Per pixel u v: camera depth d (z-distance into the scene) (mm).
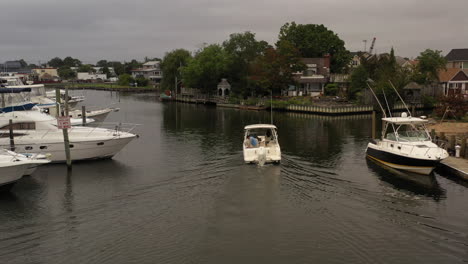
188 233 15141
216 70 85062
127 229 15789
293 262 12922
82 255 13867
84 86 144750
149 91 129125
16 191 21156
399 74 64375
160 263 13047
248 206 17609
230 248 13844
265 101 70188
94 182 22516
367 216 16750
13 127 26391
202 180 21953
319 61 84750
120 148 28219
